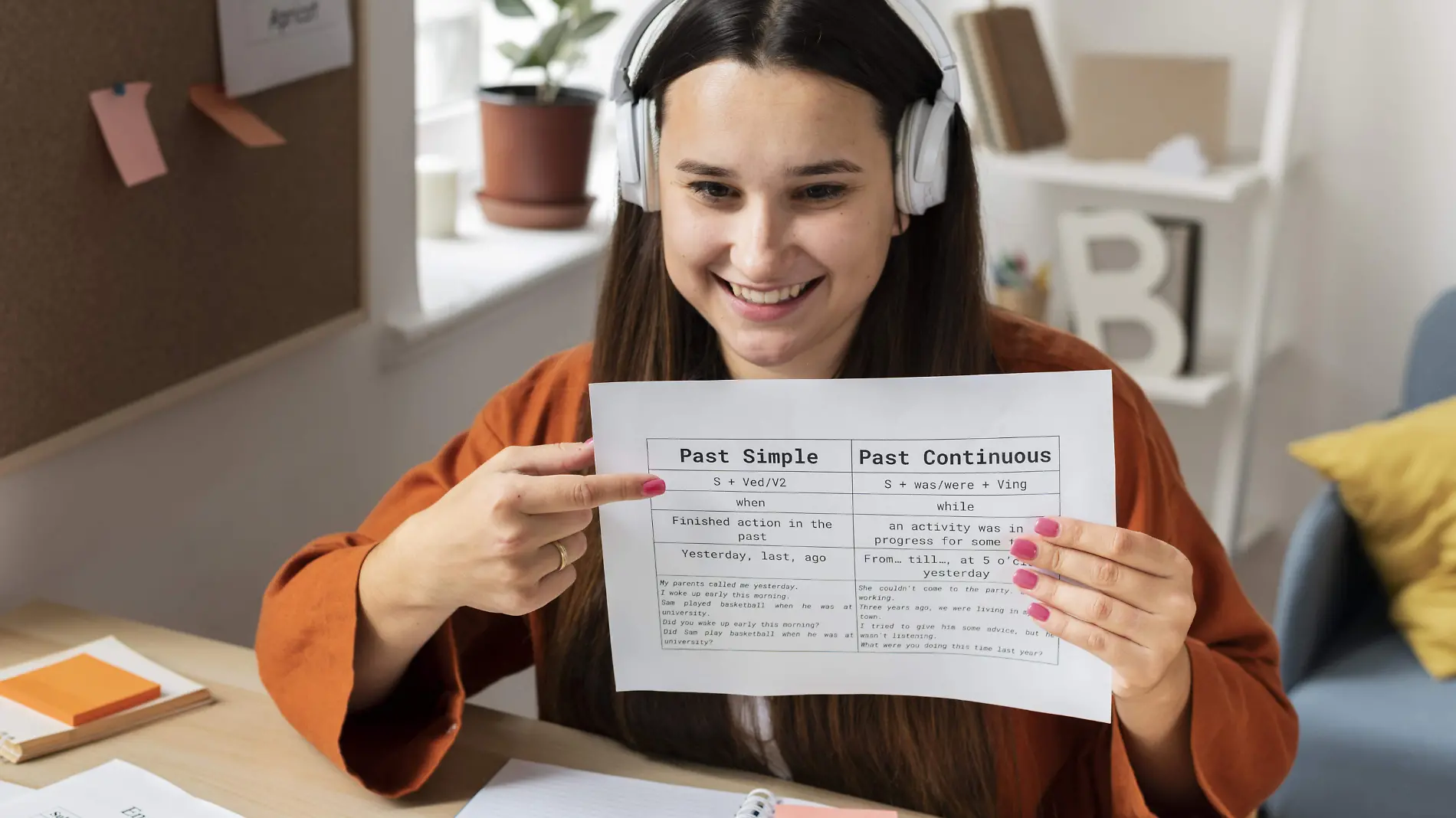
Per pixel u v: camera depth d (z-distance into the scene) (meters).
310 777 0.94
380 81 1.57
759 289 0.81
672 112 0.80
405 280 1.69
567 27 2.02
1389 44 2.22
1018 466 0.80
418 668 1.00
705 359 0.97
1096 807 0.99
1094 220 2.27
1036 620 0.80
